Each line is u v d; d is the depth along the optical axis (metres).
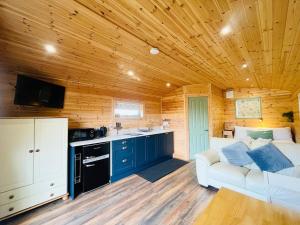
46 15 1.61
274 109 4.77
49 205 2.32
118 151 3.27
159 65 3.04
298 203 1.79
